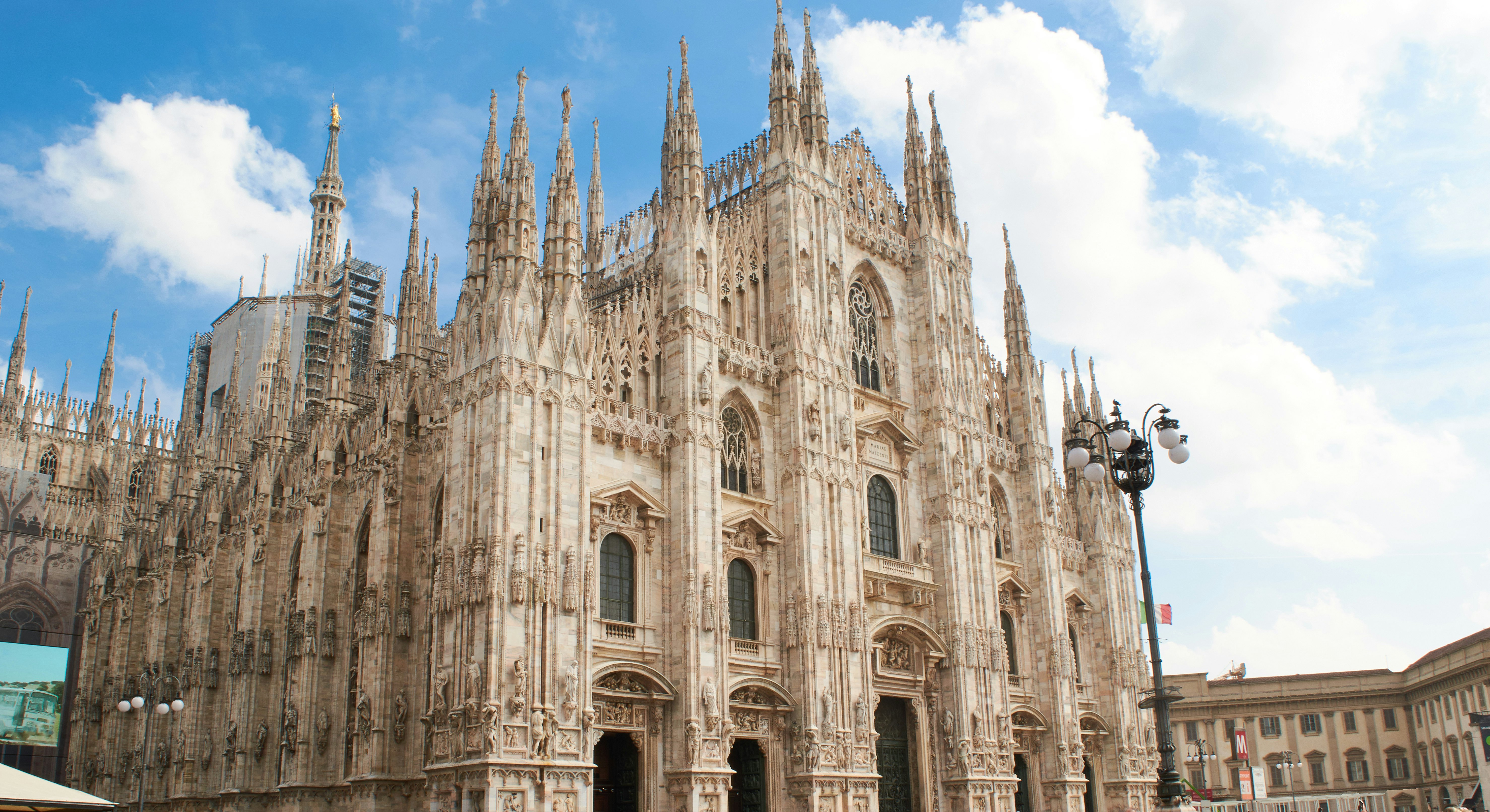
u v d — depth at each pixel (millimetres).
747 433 58219
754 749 53750
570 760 43344
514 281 48000
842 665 55938
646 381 54344
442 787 42500
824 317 62031
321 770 55750
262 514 67625
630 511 50719
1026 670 71062
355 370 116688
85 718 83750
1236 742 100000
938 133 77375
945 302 72312
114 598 86312
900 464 66938
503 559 43719
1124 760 74188
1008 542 73875
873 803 55094
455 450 47031
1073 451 33156
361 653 52375
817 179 64625
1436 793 111750
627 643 48812
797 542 56375
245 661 64688
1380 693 117438
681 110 59250
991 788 62469
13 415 106375
